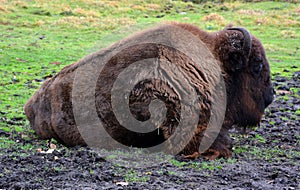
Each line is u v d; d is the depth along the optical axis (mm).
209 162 8633
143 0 43656
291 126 12664
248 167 8508
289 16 37906
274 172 8180
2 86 17078
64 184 7156
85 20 35094
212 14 37469
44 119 9797
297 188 7289
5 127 11391
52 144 9500
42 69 20641
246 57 9195
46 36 29891
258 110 9844
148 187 7070
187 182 7457
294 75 20750
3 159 8438
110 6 40688
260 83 9719
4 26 32312
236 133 11375
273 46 28906
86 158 8586
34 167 8031
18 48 24781
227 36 9258
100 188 6918
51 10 37719
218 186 7277
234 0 45594
